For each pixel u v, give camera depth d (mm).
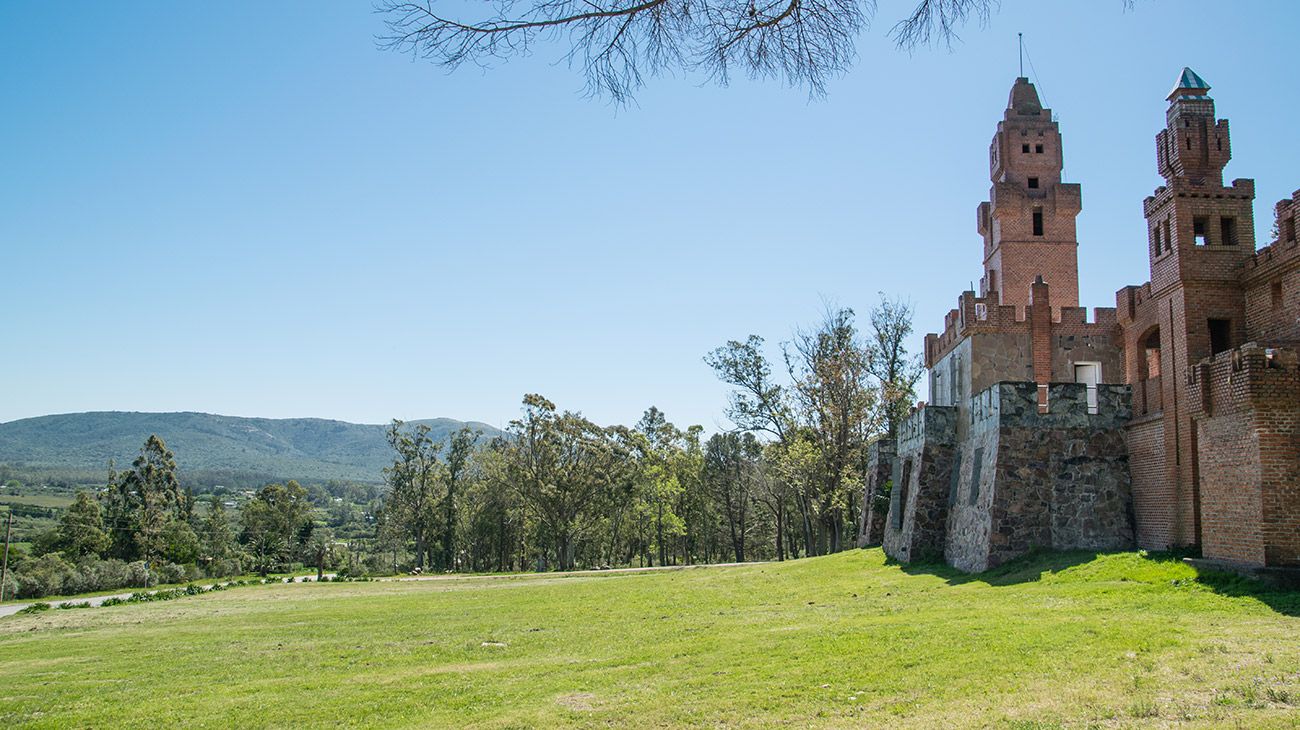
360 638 23938
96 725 14070
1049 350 32594
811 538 59531
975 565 29203
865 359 54844
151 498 102875
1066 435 28219
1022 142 37156
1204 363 21312
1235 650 12961
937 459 34688
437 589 46500
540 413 81125
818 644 16469
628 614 25859
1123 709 10727
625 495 84812
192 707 15125
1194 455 23750
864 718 11422
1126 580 21500
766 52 7711
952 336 35781
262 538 118250
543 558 95125
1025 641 14695
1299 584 17906
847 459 52406
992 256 37719
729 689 13547
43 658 23703
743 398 60406
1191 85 24969
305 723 13477
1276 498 19109
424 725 12859
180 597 56531
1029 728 10273
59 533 94375
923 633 16375
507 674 16578
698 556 106688
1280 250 22469
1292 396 19484
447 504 103188
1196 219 24797
